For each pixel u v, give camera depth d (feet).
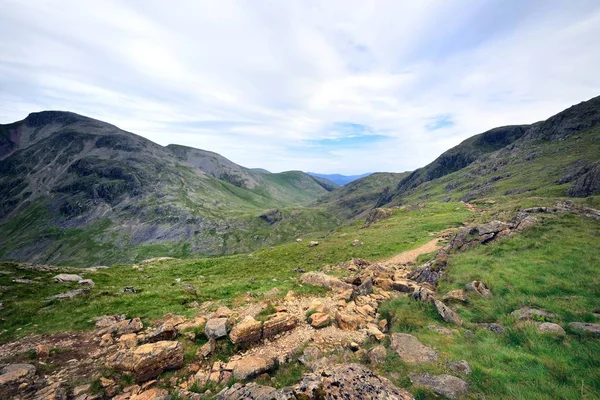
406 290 85.61
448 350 46.55
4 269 115.85
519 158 629.51
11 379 45.14
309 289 94.32
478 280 71.41
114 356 51.78
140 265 185.57
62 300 83.61
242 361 51.26
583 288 57.57
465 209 296.10
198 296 90.68
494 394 34.55
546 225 91.35
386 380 38.37
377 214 345.51
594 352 39.24
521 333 47.80
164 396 44.37
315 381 37.47
